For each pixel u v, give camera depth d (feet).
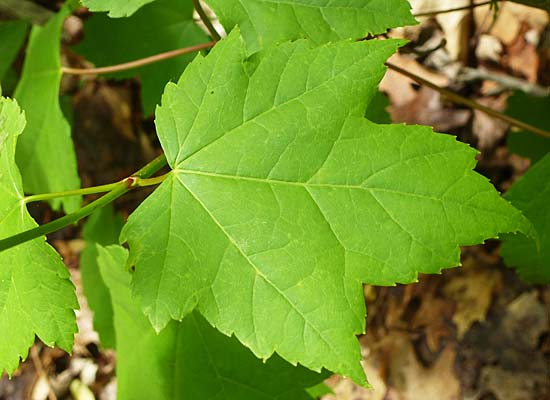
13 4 1.41
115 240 1.23
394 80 1.78
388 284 0.75
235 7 0.83
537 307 1.59
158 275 0.77
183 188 0.78
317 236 0.76
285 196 0.77
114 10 0.83
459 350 1.64
